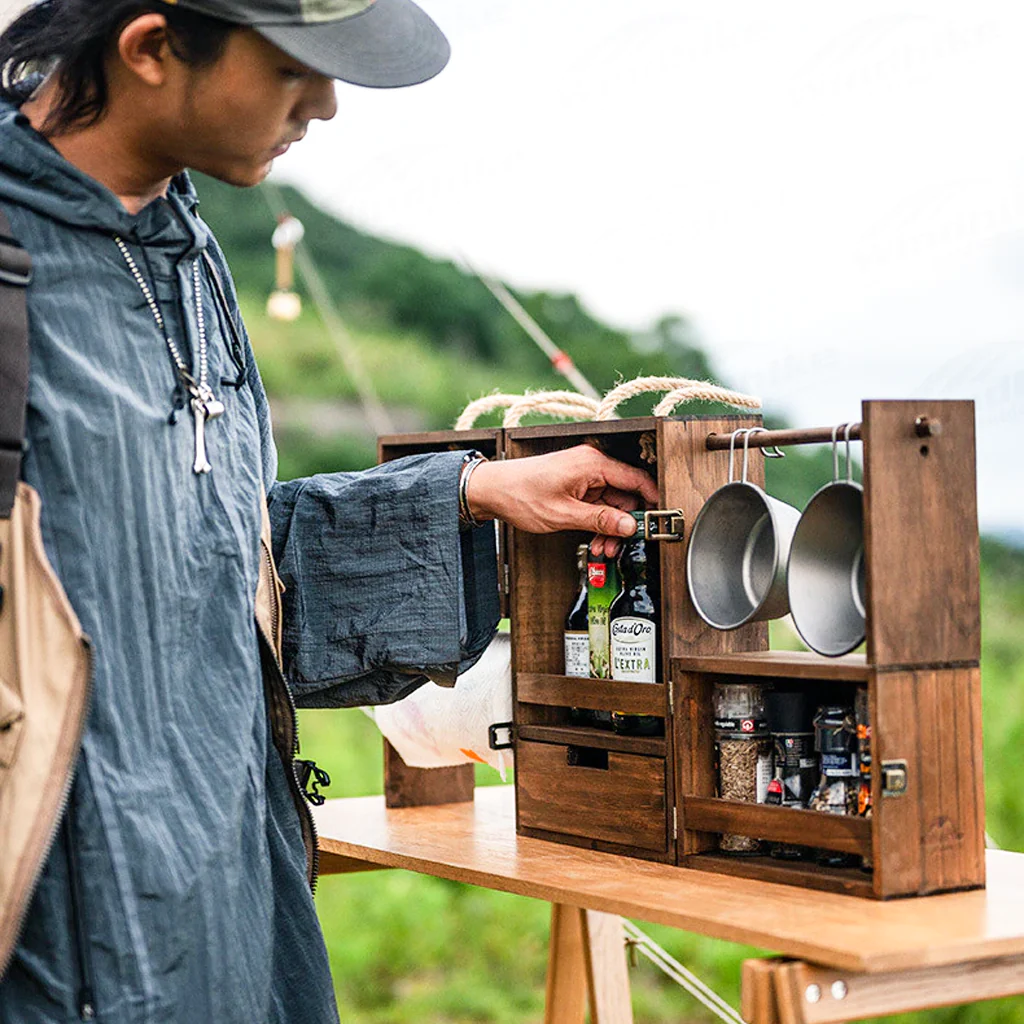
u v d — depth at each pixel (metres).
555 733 1.68
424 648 1.58
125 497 1.30
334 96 1.36
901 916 1.24
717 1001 2.05
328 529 1.63
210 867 1.30
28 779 1.19
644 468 1.71
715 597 1.52
